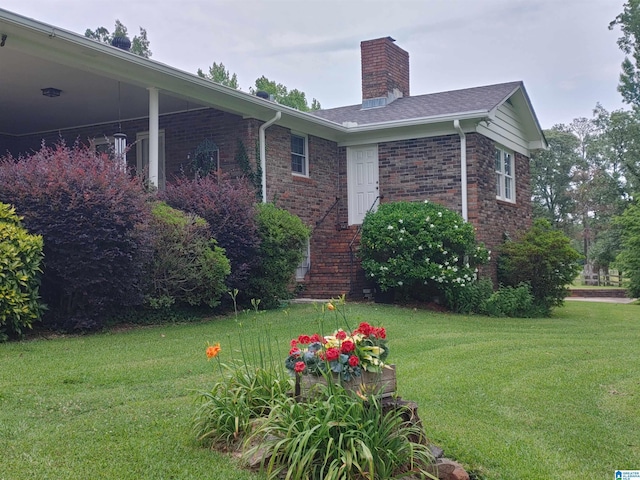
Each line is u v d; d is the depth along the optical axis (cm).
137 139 1384
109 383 554
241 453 375
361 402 355
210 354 400
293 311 1080
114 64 952
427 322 1030
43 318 838
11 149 1548
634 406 516
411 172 1412
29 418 443
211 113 1286
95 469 349
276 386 412
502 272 1398
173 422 436
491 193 1412
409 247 1214
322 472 326
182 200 1037
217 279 973
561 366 674
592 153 4050
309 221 1394
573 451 406
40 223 798
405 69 1780
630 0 2739
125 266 852
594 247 3309
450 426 448
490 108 1312
